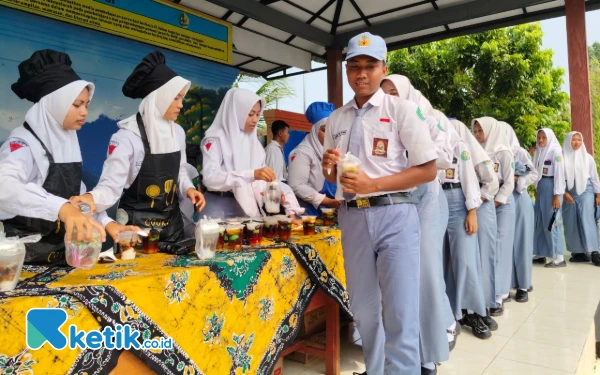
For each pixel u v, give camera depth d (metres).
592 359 3.24
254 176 2.46
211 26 5.17
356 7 5.34
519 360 2.77
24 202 1.49
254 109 2.69
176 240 2.28
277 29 5.78
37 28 3.88
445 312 2.88
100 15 4.21
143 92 2.17
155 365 1.46
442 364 2.71
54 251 1.74
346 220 2.04
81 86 1.72
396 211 1.93
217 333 1.69
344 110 2.12
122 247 1.81
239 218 2.38
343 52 6.50
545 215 5.44
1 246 1.28
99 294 1.31
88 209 1.67
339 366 2.55
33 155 1.68
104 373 1.33
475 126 3.93
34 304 1.19
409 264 1.94
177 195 2.37
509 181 3.65
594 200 5.63
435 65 11.67
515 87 11.27
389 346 2.01
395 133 1.94
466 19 5.07
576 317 3.59
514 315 3.65
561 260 5.50
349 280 2.11
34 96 1.77
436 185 2.54
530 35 11.44
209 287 1.66
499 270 3.68
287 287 2.07
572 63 5.10
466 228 3.11
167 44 4.77
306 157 3.38
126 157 2.06
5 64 3.72
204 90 5.32
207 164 2.63
